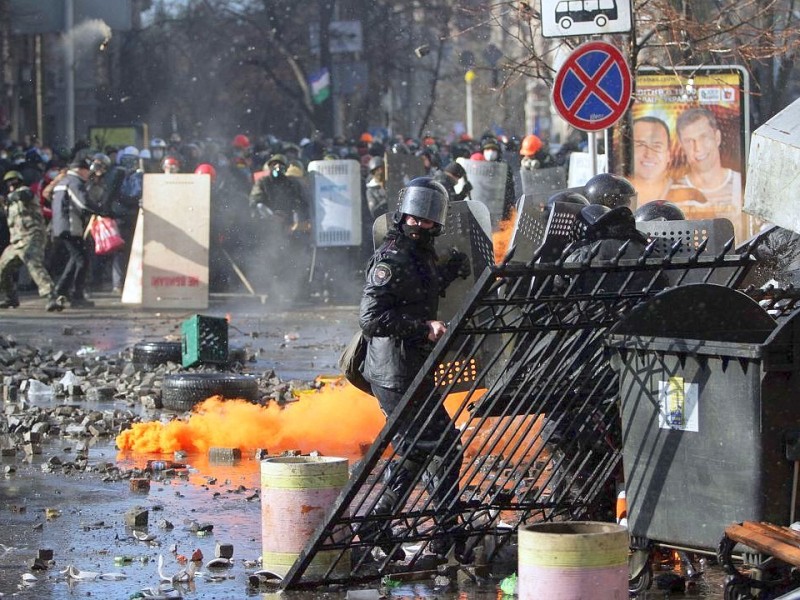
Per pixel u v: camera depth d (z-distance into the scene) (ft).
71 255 193.57
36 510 69.05
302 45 487.61
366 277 58.90
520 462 60.08
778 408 49.06
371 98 465.47
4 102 426.10
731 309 54.70
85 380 117.19
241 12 516.73
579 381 59.57
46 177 231.50
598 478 61.05
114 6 365.40
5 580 55.47
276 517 55.83
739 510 49.57
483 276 51.21
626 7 109.81
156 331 159.53
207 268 190.80
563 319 57.88
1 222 219.20
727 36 145.28
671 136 148.87
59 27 350.84
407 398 52.39
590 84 108.06
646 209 79.87
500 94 159.12
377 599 52.90
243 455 86.63
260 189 206.18
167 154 238.48
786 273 75.25
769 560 49.11
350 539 54.90
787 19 152.46
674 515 51.49
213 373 105.40
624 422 53.11
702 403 50.34
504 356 65.57
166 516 67.72
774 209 58.75
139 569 57.47
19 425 94.17
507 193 181.16
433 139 299.58
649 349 51.49
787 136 58.18
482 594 54.13
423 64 469.16
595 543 45.91
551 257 66.18
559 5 110.22
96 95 482.28
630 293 56.34
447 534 57.26
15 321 172.35
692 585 54.70
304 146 288.92
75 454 85.87
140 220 196.44
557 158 226.99
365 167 248.73
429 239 58.85
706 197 149.18
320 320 176.45
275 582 55.21
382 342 59.06
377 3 449.89
